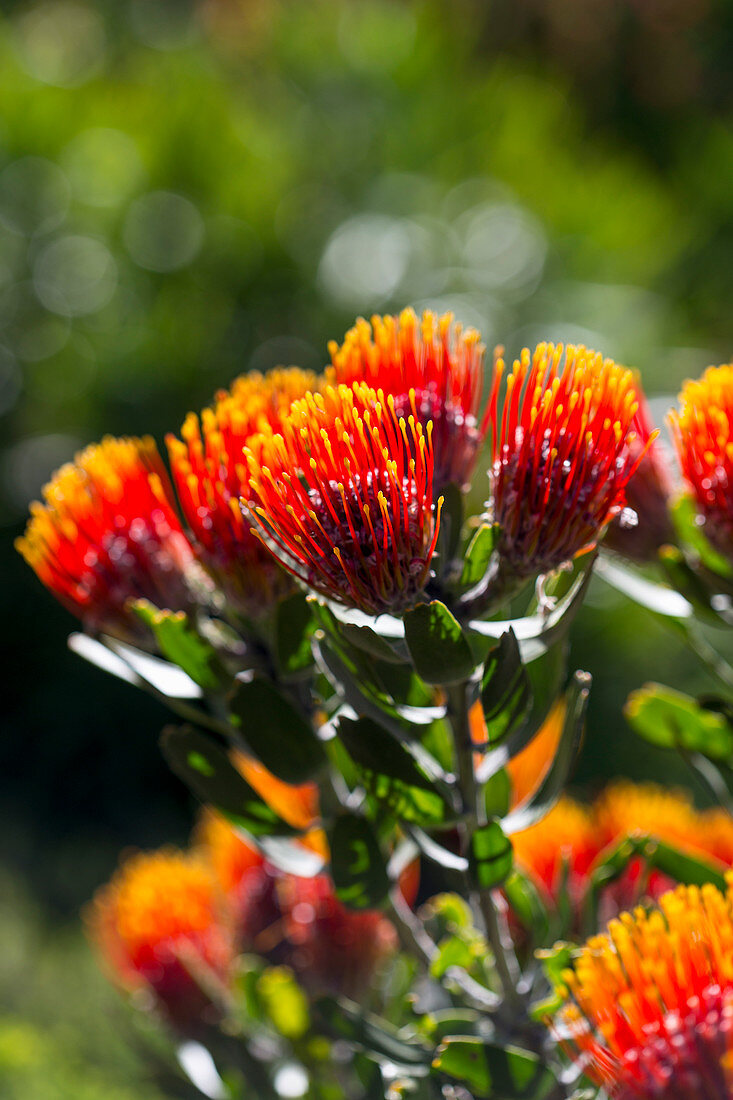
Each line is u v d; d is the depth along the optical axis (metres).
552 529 0.59
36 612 2.92
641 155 5.22
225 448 0.61
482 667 0.61
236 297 2.94
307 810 0.69
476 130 3.31
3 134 2.96
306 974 0.70
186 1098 0.74
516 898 0.66
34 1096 1.44
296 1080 0.71
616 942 0.58
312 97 3.34
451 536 0.60
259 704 0.61
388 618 0.60
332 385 0.61
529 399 0.59
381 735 0.60
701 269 3.63
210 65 3.57
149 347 2.88
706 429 0.61
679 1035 0.57
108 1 4.16
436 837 0.63
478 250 3.04
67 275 2.98
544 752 0.70
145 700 2.91
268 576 0.61
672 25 5.48
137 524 0.63
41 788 2.86
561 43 5.56
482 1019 0.64
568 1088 0.63
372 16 3.46
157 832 2.76
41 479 2.89
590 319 2.96
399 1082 0.64
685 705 0.65
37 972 2.02
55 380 2.93
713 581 0.64
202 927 0.72
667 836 0.69
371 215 3.07
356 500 0.58
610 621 2.53
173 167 2.97
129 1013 0.74
